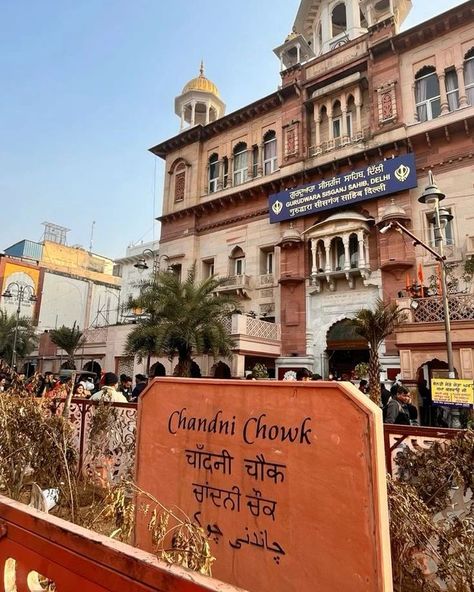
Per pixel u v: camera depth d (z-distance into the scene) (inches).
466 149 646.5
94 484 222.1
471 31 679.7
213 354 624.1
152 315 647.8
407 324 513.7
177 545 88.5
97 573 55.2
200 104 1119.6
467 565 115.3
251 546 83.2
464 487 136.3
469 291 533.0
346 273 703.1
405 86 730.2
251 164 911.0
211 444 94.7
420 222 658.2
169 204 1030.4
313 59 858.1
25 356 1165.7
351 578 69.0
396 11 869.2
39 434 208.8
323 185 760.3
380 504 68.2
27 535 65.2
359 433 72.0
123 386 429.1
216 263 911.0
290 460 80.7
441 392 316.2
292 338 756.6
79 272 1781.5
